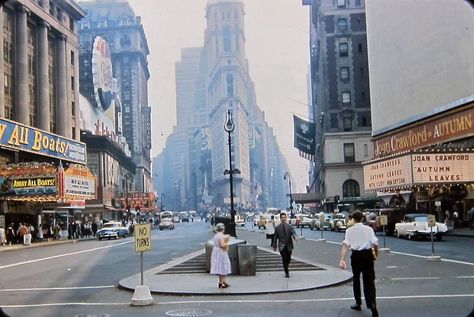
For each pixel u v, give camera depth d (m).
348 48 90.75
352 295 13.70
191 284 15.89
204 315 11.43
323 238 41.50
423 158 38.50
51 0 68.94
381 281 16.09
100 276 19.69
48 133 60.09
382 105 60.56
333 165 86.19
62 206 61.16
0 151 51.88
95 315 11.77
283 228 17.31
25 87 59.88
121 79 184.50
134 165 142.62
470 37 41.75
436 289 14.18
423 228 33.69
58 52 71.38
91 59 110.62
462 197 43.66
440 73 46.56
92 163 93.38
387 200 55.25
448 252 25.09
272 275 17.64
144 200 115.56
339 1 91.88
